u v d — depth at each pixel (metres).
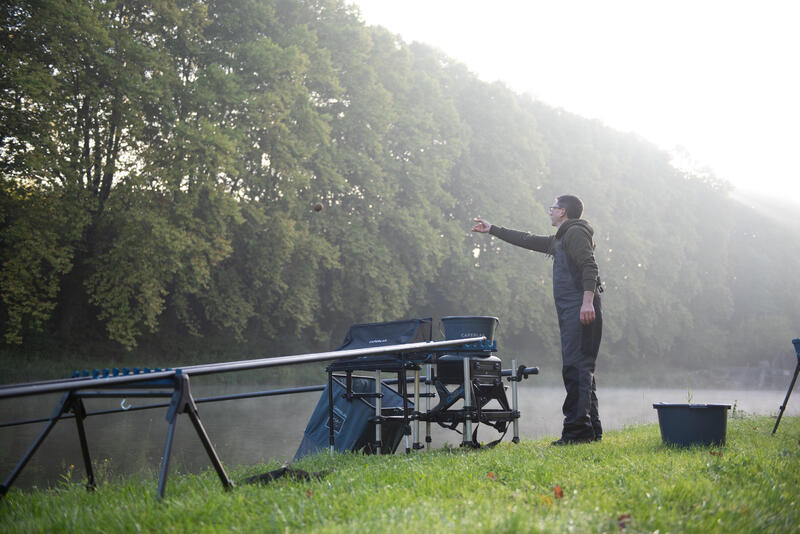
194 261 24.20
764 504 3.25
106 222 24.41
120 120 23.47
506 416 6.24
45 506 3.54
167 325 30.69
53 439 9.16
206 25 26.50
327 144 29.22
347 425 6.81
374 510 2.94
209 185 23.73
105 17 23.27
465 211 40.59
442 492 3.38
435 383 6.23
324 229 31.61
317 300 32.25
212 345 30.98
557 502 3.11
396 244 34.62
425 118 35.34
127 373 3.29
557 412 14.77
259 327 33.03
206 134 23.20
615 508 3.01
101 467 6.94
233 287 29.09
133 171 23.70
